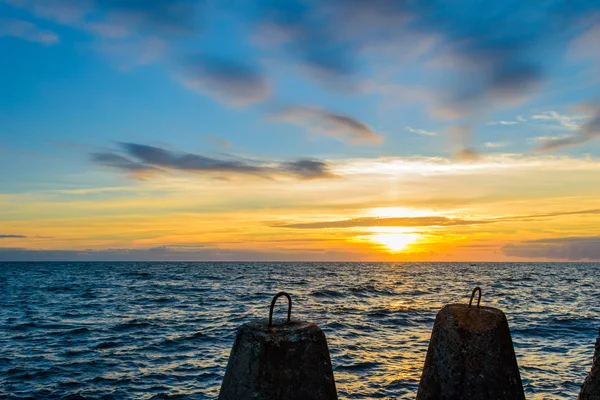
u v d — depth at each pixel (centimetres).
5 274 7381
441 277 7169
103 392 1103
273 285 4853
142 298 3334
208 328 1961
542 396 1041
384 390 1105
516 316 2311
